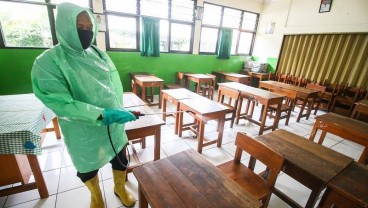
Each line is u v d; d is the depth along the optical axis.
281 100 3.12
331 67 4.69
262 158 1.42
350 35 4.32
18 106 1.74
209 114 2.30
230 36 5.88
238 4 5.75
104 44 4.20
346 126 2.18
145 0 4.36
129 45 4.57
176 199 0.95
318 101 4.19
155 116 1.92
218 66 6.15
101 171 2.02
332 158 1.46
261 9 6.25
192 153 1.33
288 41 5.64
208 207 0.91
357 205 1.10
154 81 3.91
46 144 2.43
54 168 2.01
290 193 1.92
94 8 3.87
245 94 3.32
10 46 3.46
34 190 1.73
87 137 1.18
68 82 1.05
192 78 4.87
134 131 1.67
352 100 4.17
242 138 1.58
